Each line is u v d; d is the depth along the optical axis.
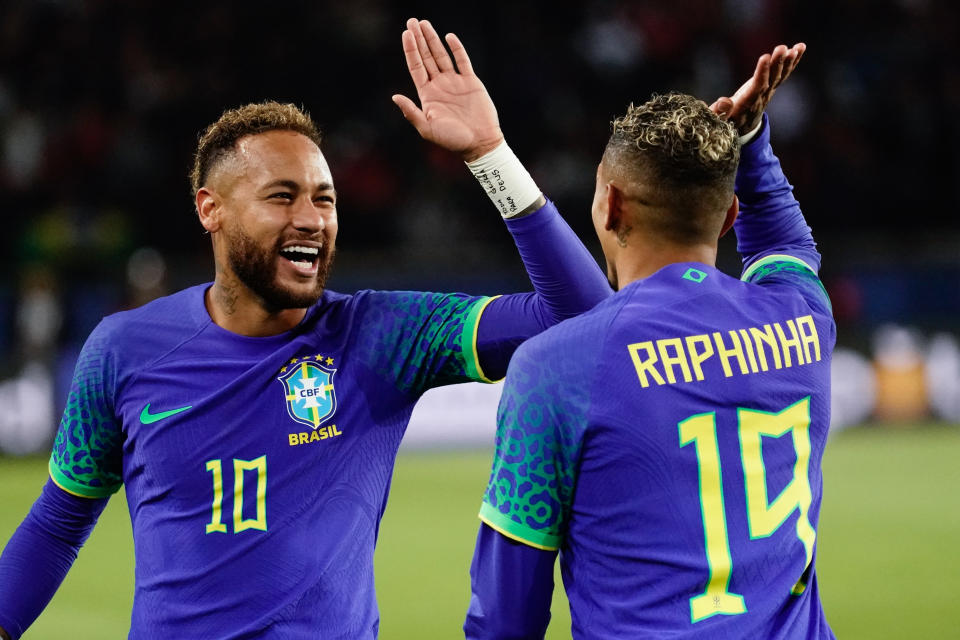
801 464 8.69
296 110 10.25
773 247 10.09
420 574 25.12
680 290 8.69
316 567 9.58
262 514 9.62
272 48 57.44
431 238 53.47
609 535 8.33
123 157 53.09
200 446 9.68
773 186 10.07
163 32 57.78
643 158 8.68
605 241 9.17
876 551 26.61
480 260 48.75
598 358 8.41
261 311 10.02
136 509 9.96
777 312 8.91
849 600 22.44
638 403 8.32
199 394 9.78
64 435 10.26
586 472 8.40
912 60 61.06
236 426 9.70
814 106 58.56
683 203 8.70
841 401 47.78
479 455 43.59
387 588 23.95
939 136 58.16
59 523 10.51
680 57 60.50
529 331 9.98
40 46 57.31
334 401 9.87
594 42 59.31
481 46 57.41
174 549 9.66
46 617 21.84
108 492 10.59
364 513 9.91
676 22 61.00
